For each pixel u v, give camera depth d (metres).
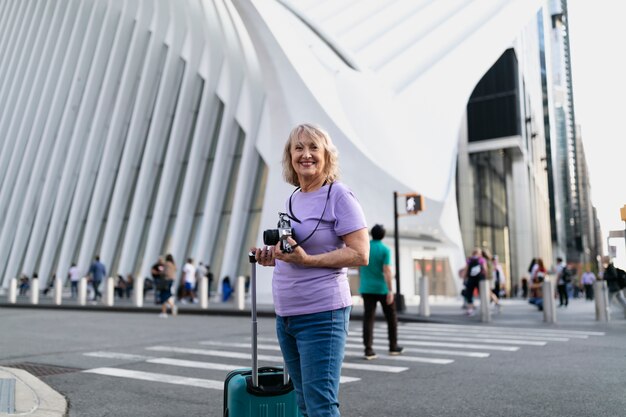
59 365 7.78
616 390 5.78
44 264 31.50
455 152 26.34
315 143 2.75
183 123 28.75
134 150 30.20
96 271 25.23
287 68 22.70
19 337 11.36
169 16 30.05
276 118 23.88
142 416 4.95
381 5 30.28
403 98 25.92
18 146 36.19
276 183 24.08
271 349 9.37
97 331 12.54
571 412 4.87
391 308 8.39
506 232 43.84
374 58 27.67
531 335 11.05
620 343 9.62
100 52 32.59
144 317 16.83
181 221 27.25
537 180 55.31
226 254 25.55
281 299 2.62
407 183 23.05
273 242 2.49
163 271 17.30
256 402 2.79
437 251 25.27
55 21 36.53
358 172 22.80
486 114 39.28
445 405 5.21
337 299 2.56
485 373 6.86
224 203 27.33
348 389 5.98
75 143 32.31
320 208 2.64
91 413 5.05
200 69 28.77
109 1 32.69
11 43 40.31
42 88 36.59
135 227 28.58
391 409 5.08
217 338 11.09
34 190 34.09
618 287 15.81
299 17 26.34
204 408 5.24
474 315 16.02
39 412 4.75
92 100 32.75
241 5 21.48
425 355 8.43
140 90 30.27
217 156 27.09
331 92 23.72
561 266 22.11
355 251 2.55
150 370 7.35
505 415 4.80
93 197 30.56
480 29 28.41
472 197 39.09
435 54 28.22
